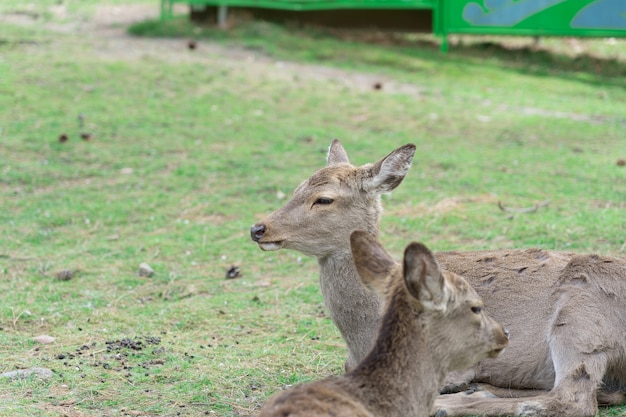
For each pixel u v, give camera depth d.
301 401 5.10
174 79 20.36
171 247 12.09
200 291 10.63
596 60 23.98
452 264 8.04
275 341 9.03
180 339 9.11
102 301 10.27
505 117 18.89
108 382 7.91
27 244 12.27
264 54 23.25
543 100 20.50
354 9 25.95
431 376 5.78
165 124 17.70
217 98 19.41
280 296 10.33
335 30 26.14
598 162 15.63
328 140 17.03
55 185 14.64
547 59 24.03
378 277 5.95
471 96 20.58
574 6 22.20
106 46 23.05
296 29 25.81
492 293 7.80
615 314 7.37
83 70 20.52
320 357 8.59
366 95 20.17
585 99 20.78
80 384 7.84
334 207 7.65
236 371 8.20
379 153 16.22
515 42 25.50
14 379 7.86
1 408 7.22
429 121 18.45
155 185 14.67
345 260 7.66
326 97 19.92
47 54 21.66
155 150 16.31
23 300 10.18
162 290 10.63
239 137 17.11
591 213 12.64
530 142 17.14
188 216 13.36
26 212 13.45
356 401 5.32
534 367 7.54
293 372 8.26
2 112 17.72
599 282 7.45
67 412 7.23
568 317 7.32
